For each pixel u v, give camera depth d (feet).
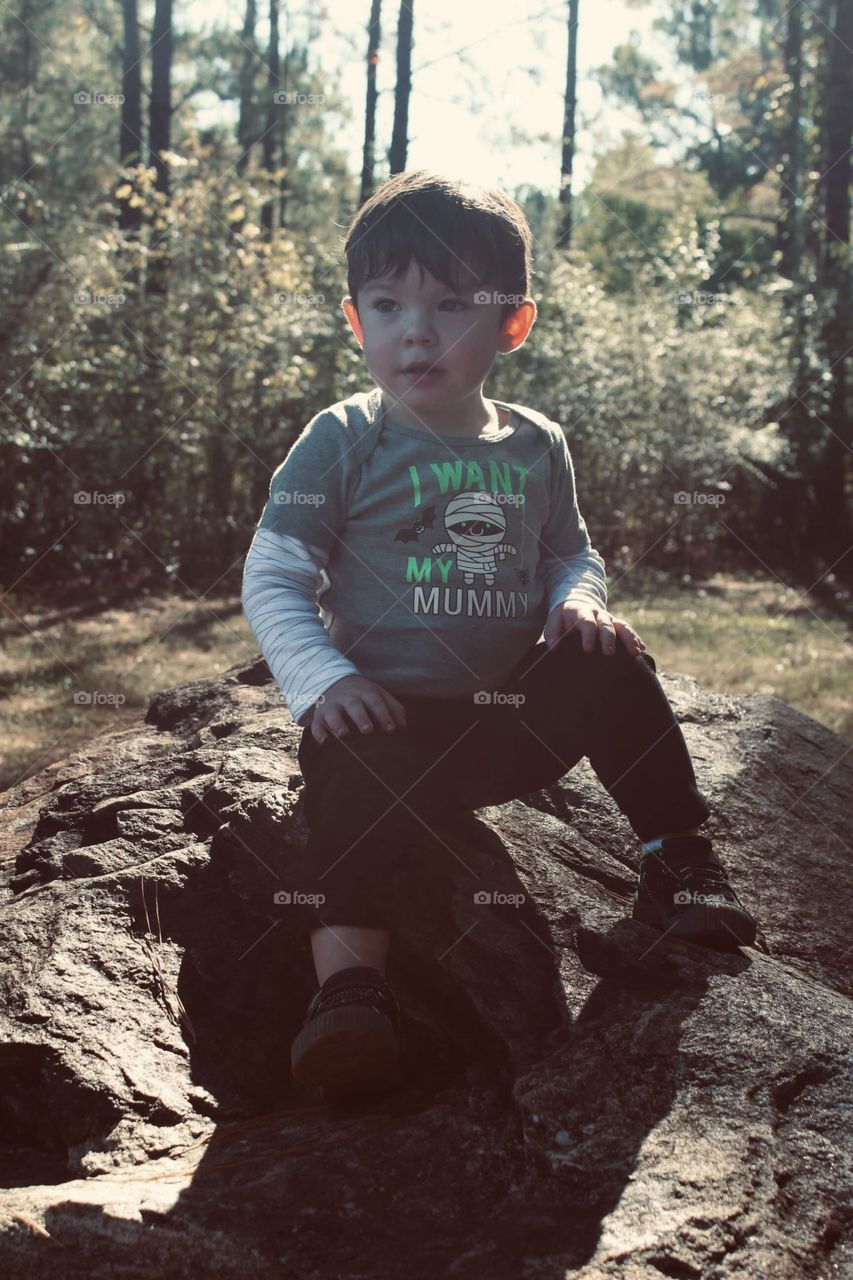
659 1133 5.08
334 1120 5.65
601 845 7.74
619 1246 4.49
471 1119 5.40
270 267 36.01
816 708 21.35
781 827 8.46
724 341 41.68
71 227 34.50
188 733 9.67
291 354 35.09
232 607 30.76
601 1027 5.74
